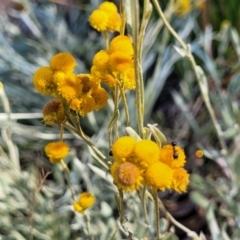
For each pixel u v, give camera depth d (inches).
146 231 17.9
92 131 28.2
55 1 33.3
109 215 21.0
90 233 17.3
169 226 24.1
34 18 31.8
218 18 32.6
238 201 22.2
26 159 27.0
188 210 25.1
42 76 14.5
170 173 13.6
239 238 20.7
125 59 14.2
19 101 29.9
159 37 31.6
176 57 28.3
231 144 27.6
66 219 21.8
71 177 23.5
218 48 31.8
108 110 24.8
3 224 20.9
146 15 14.1
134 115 26.3
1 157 21.2
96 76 14.4
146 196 16.0
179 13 29.3
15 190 21.8
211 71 26.5
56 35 33.6
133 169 13.3
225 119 23.9
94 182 23.3
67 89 14.3
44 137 25.4
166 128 29.1
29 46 32.7
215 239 20.3
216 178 26.6
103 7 15.6
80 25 36.0
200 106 29.6
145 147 13.5
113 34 31.9
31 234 19.1
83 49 31.8
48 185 25.4
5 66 29.7
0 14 36.1
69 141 28.0
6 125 22.1
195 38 33.7
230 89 24.8
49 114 15.0
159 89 29.5
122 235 21.9
